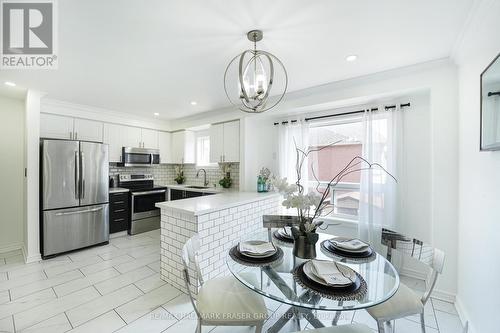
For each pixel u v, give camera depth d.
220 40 1.78
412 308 1.44
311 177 3.37
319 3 1.38
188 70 2.33
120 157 4.20
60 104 3.40
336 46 1.88
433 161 2.13
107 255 3.17
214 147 4.14
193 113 4.20
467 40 1.68
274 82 2.65
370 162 2.76
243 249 1.65
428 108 2.50
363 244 1.77
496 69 1.24
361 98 2.63
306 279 1.28
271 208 3.19
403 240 1.72
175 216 2.32
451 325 1.82
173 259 2.36
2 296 2.17
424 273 2.53
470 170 1.76
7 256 3.08
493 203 1.40
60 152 3.13
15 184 3.32
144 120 4.54
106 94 3.08
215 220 2.29
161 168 5.16
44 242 3.00
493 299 1.39
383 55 2.02
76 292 2.24
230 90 2.93
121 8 1.41
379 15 1.49
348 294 1.15
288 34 1.70
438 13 1.46
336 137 3.21
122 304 2.06
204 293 1.52
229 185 4.24
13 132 3.29
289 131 3.52
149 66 2.22
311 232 1.55
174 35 1.71
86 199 3.38
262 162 3.83
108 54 1.98
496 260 1.36
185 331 1.76
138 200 4.20
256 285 1.30
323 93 2.83
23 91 2.92
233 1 1.36
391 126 2.64
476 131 1.65
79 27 1.60
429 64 2.13
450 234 2.06
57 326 1.78
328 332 1.23
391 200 2.63
